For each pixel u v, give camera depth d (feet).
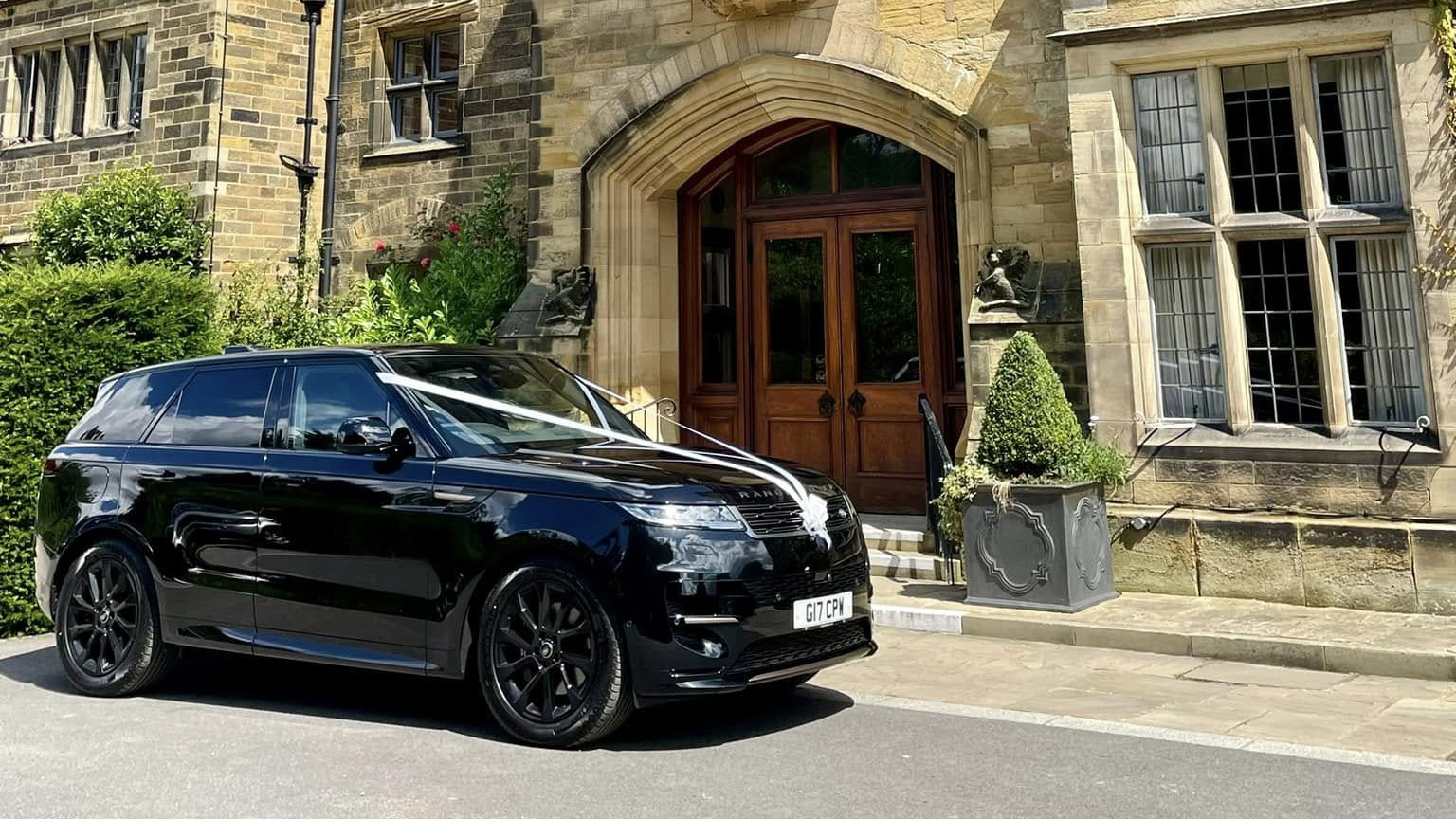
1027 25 27.37
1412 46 21.59
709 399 34.50
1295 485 22.47
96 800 12.00
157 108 43.37
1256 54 23.22
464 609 14.38
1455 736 14.39
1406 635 18.99
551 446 16.33
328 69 44.27
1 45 48.16
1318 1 22.22
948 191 31.58
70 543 17.87
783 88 30.42
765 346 33.88
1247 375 23.41
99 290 24.54
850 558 15.39
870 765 13.15
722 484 14.38
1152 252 24.45
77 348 23.93
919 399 26.96
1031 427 22.41
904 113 28.63
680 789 12.24
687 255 34.88
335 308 38.65
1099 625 20.42
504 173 39.14
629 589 13.37
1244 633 19.42
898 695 17.01
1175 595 23.04
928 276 31.60
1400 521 21.40
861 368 32.60
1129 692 16.98
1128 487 23.93
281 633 15.83
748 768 13.05
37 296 23.65
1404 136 21.70
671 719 15.57
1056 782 12.43
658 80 32.19
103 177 41.70
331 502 15.61
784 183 34.12
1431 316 21.36
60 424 23.68
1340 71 22.80
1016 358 22.86
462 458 15.24
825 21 29.78
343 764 13.30
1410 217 21.70
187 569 16.69
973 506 22.77
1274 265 23.41
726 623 13.41
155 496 17.22
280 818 11.34
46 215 41.75
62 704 16.88
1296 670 18.37
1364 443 21.95
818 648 14.74
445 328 35.70
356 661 15.11
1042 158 26.96
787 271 33.83
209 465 16.96
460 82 40.91
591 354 32.68
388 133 43.14
